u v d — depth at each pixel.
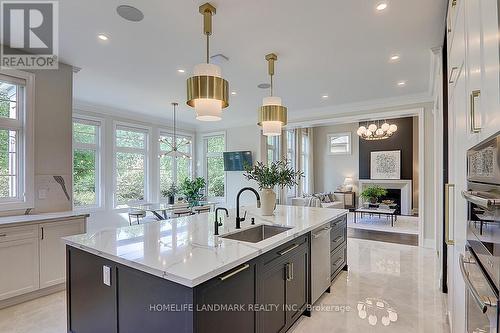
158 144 7.05
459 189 1.72
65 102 3.55
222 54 3.29
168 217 5.82
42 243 2.98
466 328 1.44
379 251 4.72
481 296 1.04
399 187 9.32
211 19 2.41
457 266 1.80
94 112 5.71
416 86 4.46
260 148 6.95
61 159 3.51
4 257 2.73
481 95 1.13
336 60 3.45
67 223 3.18
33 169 3.26
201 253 1.73
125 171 6.35
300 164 9.48
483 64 1.09
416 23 2.60
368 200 8.37
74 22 2.59
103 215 5.82
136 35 2.83
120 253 1.72
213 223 2.71
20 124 3.22
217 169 7.88
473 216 1.27
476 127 1.22
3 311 2.67
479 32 1.15
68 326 2.10
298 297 2.45
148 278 1.55
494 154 0.95
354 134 10.24
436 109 4.10
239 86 4.48
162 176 7.21
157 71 3.84
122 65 3.62
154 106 5.84
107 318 1.79
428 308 2.74
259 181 3.29
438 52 3.13
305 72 3.87
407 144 9.23
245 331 1.74
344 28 2.69
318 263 2.84
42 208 3.34
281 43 3.00
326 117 5.91
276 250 2.10
